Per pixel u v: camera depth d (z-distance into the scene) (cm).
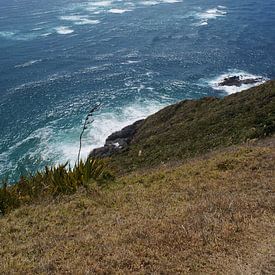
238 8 9762
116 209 1099
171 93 5659
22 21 9025
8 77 6172
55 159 4169
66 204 1144
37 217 1059
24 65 6619
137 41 7600
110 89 5762
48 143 4472
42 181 1357
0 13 9712
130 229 895
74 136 4606
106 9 9912
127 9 9869
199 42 7469
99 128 4766
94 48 7331
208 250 782
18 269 743
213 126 3394
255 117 3189
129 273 710
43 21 8994
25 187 1321
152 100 5469
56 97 5541
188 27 8325
